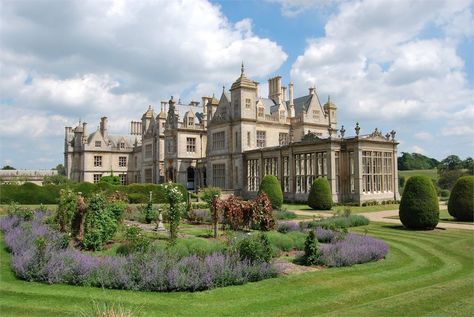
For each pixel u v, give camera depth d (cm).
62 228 1967
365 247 1577
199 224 2650
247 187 5478
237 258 1325
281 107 6016
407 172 10869
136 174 9000
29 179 9300
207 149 6184
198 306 1022
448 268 1449
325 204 3747
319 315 948
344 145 4288
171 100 6781
